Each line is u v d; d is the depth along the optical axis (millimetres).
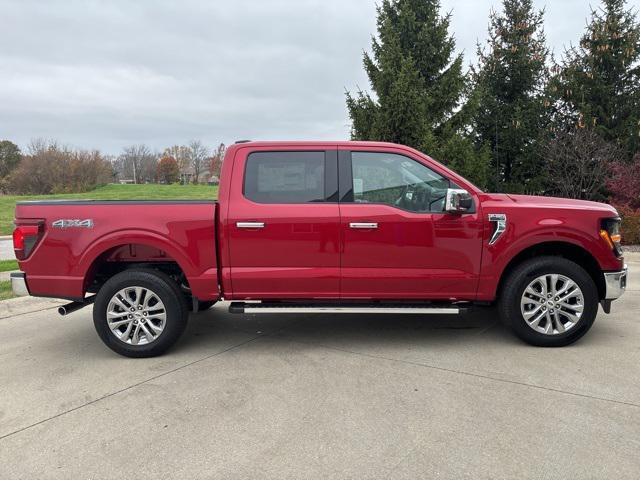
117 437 2926
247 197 4297
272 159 4348
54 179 43312
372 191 4312
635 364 3896
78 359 4336
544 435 2828
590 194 12195
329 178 4309
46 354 4480
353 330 5051
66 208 4277
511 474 2461
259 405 3314
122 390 3621
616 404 3201
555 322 4293
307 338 4809
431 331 4953
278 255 4246
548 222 4176
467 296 4301
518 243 4195
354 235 4203
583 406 3180
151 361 4242
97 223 4242
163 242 4230
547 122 13547
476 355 4195
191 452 2740
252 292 4328
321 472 2516
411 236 4199
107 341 4297
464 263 4238
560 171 12570
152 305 4355
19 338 4992
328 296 4320
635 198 10719
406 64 11742
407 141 11703
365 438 2844
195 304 4391
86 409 3312
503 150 13969
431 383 3615
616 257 4262
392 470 2520
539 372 3770
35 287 4320
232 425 3041
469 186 4297
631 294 6305
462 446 2730
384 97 12070
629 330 4789
